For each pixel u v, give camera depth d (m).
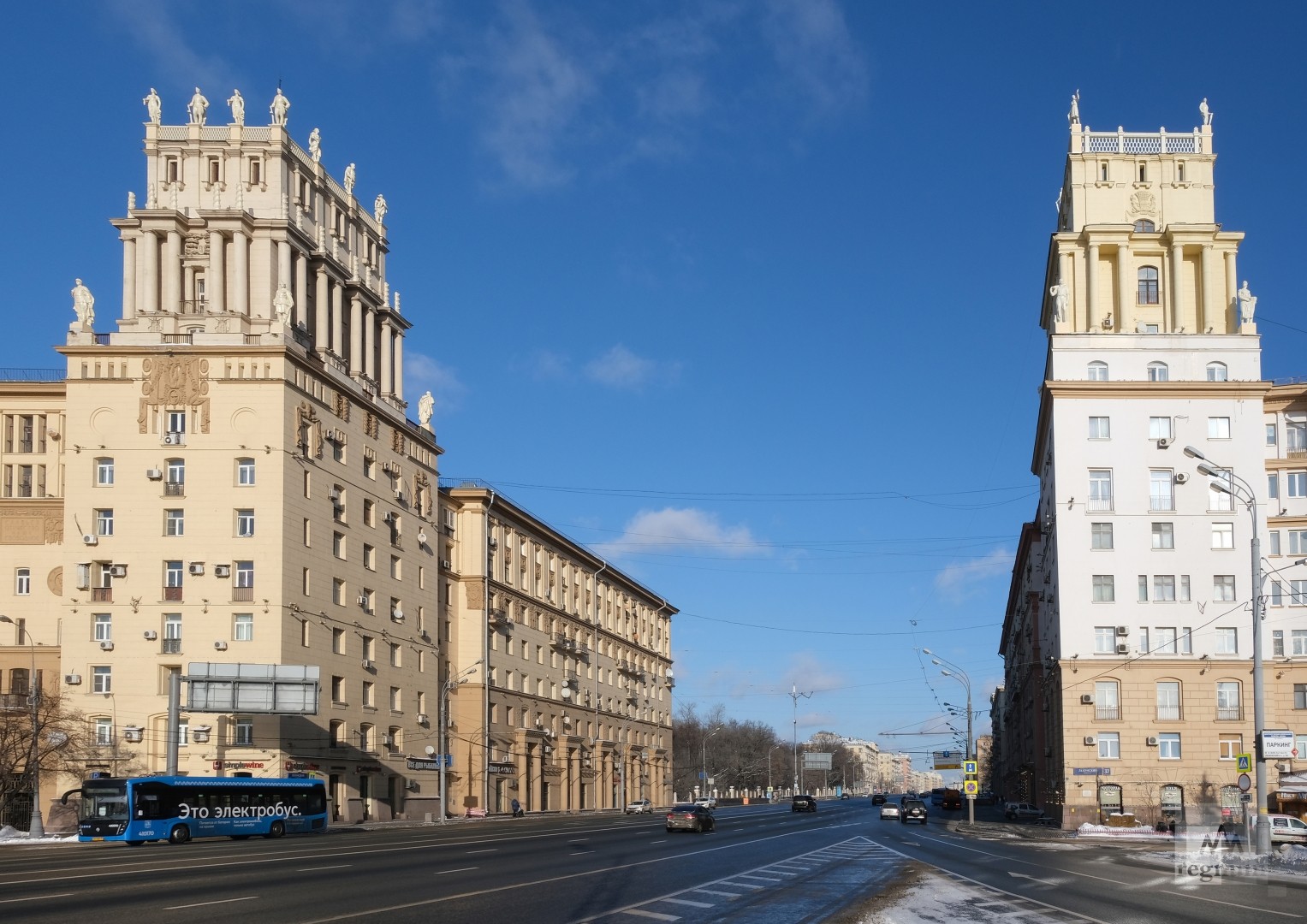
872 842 51.16
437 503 84.62
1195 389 64.50
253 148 69.81
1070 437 64.88
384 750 72.94
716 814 104.56
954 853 43.06
